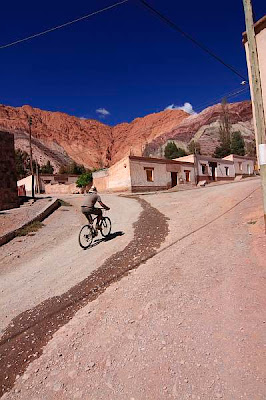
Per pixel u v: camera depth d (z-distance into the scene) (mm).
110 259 5352
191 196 14766
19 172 61062
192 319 2863
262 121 4930
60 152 139125
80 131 170625
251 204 8484
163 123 169625
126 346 2562
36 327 3139
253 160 41062
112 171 27141
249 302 3025
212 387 1959
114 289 3893
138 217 9875
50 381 2227
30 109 176500
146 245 5945
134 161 24641
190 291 3502
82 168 70312
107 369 2285
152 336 2666
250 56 5062
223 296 3248
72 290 4098
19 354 2654
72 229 9570
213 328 2662
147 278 4117
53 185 44281
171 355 2355
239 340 2432
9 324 3309
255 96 5004
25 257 6520
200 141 99938
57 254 6492
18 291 4398
